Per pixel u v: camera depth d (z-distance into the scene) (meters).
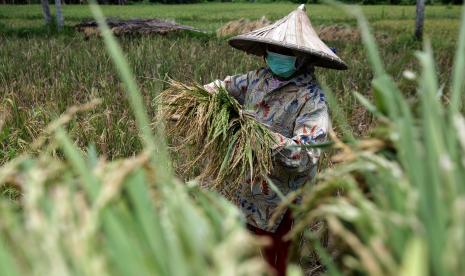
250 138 2.45
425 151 0.86
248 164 2.54
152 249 0.85
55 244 0.78
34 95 6.57
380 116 1.06
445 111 0.99
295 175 2.65
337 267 1.16
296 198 2.68
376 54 0.99
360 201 0.92
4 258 0.79
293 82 2.66
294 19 2.66
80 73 7.99
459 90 0.96
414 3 47.91
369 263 0.81
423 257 0.73
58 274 0.76
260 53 2.99
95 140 4.43
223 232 0.91
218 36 14.95
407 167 0.89
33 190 0.89
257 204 2.71
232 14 32.56
